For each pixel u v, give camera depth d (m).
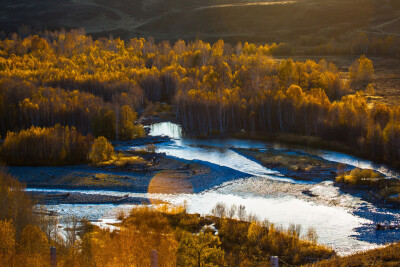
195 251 40.25
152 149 107.25
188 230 59.12
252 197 75.56
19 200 58.75
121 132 123.81
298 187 79.94
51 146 99.94
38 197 76.38
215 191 79.44
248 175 87.88
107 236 50.91
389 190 73.06
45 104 126.50
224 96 135.38
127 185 83.50
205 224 61.91
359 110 110.88
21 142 99.56
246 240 55.06
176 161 98.81
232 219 62.56
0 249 44.62
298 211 68.00
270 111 123.00
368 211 67.06
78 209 70.62
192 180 85.81
